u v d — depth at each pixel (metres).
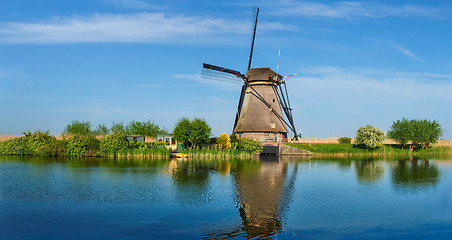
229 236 15.30
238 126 74.50
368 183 30.19
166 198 22.70
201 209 19.94
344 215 18.97
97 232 15.67
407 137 76.75
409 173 37.97
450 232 16.22
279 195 24.23
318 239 15.01
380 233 15.97
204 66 68.88
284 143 72.25
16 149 60.31
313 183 29.81
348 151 70.56
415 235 15.77
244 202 21.83
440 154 76.62
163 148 59.72
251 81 74.50
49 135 61.91
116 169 38.16
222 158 57.91
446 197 24.12
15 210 19.23
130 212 19.08
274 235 15.55
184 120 60.34
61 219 17.61
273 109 72.88
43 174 33.41
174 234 15.51
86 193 24.06
